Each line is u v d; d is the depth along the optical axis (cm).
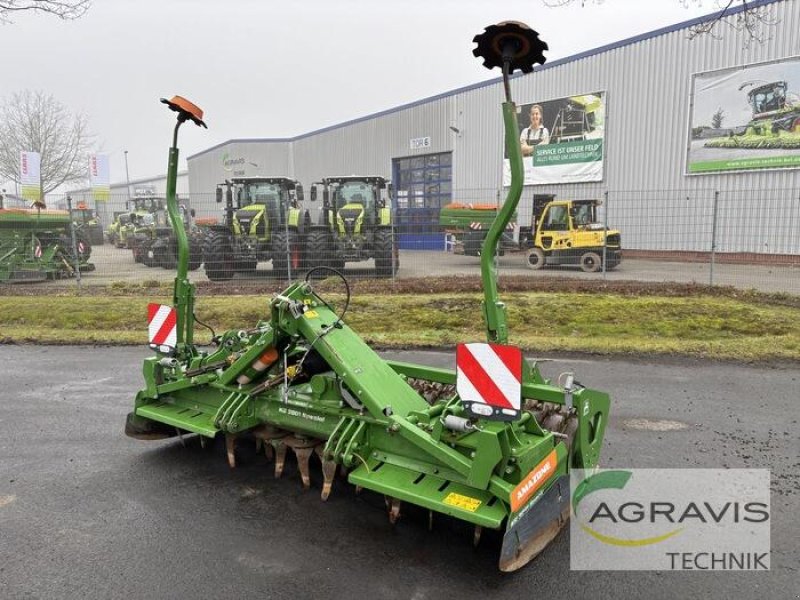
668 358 737
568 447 342
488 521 283
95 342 902
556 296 1148
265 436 419
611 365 709
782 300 1096
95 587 294
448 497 305
